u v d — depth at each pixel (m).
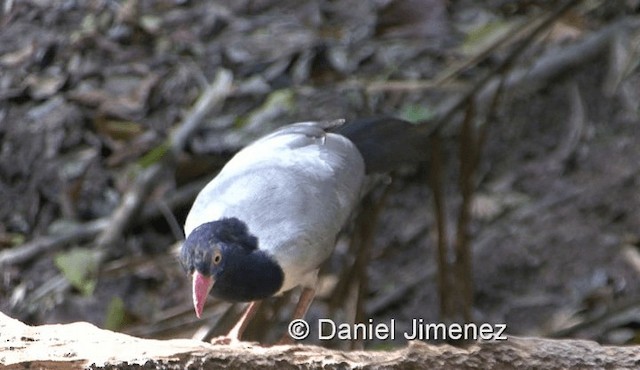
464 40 13.59
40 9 13.38
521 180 13.24
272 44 13.95
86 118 13.00
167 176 12.59
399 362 6.43
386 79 13.40
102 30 13.55
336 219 8.74
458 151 13.24
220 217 8.47
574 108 13.53
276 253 8.35
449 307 11.16
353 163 9.05
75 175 12.66
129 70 13.40
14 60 13.16
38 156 12.80
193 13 14.30
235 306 10.09
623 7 14.31
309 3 14.75
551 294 12.20
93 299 11.73
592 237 12.60
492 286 12.36
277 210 8.45
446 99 13.11
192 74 13.48
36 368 6.41
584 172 13.21
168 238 12.50
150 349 6.50
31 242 12.17
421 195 13.16
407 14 12.64
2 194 12.69
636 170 13.05
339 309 11.69
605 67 13.70
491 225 12.90
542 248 12.59
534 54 13.80
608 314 11.62
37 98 13.05
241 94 13.40
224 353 6.46
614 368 6.40
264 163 8.75
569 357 6.42
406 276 12.38
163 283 11.98
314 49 13.61
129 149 12.88
